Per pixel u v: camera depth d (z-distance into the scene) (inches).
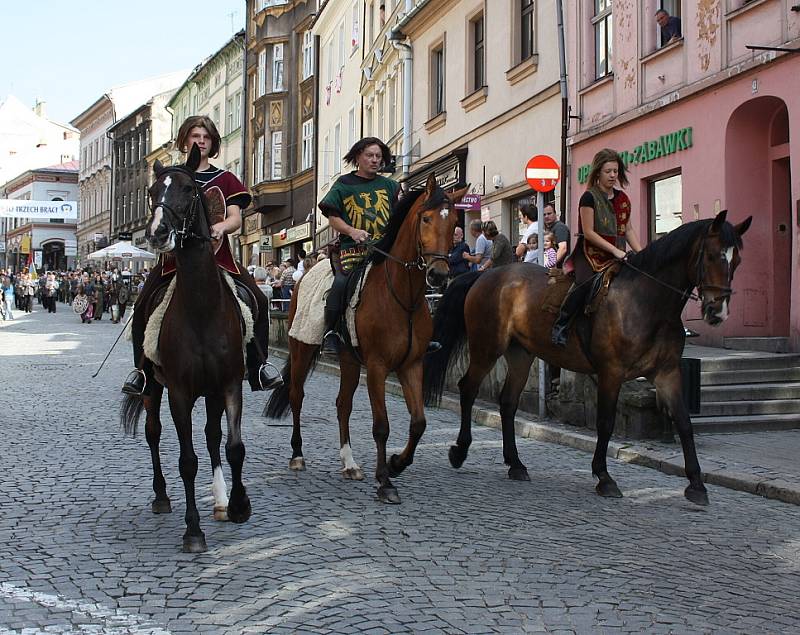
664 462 354.6
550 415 460.4
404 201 289.0
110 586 200.7
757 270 558.3
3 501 278.5
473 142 940.0
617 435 410.3
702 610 193.2
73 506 273.9
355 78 1464.1
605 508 287.7
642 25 644.1
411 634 173.9
